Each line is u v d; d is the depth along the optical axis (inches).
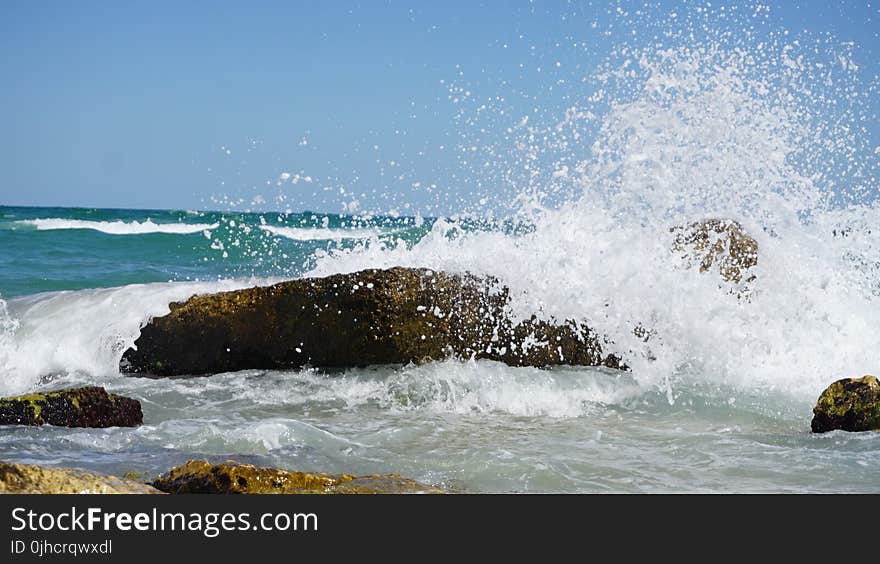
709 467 163.3
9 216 1358.3
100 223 967.0
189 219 1294.3
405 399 224.7
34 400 182.2
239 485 134.9
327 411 212.4
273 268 526.3
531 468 159.2
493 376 234.8
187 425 189.2
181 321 250.5
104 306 280.4
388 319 240.8
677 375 246.4
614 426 200.4
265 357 246.8
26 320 275.9
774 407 217.9
